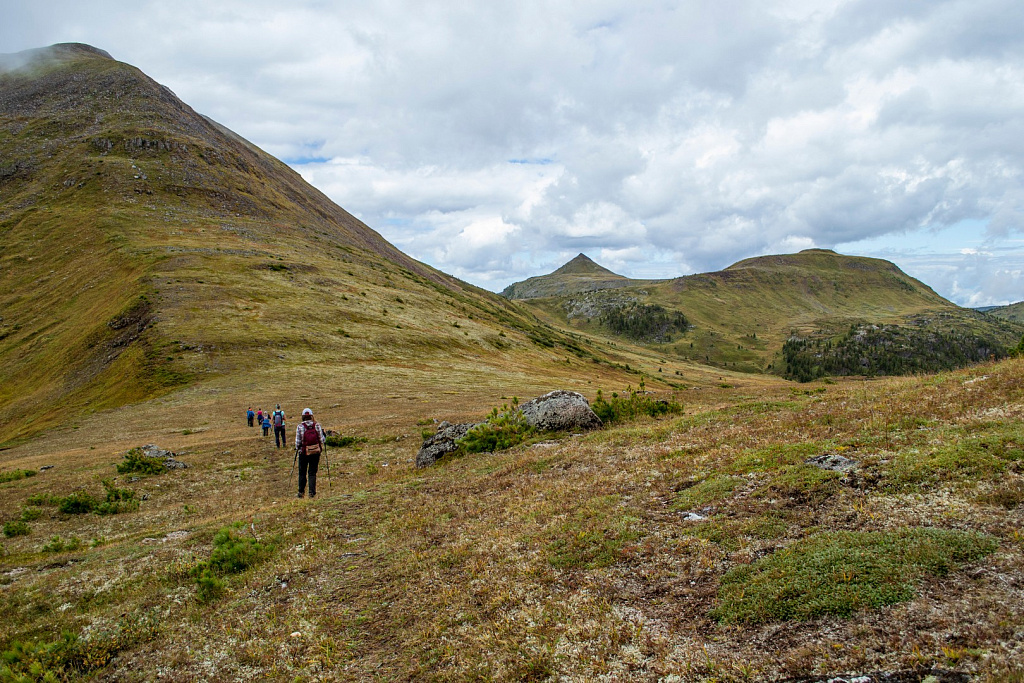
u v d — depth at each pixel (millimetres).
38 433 42094
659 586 7602
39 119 166750
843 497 9070
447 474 16891
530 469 15438
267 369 59969
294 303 83062
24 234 111688
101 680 7090
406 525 11969
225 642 7777
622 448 16078
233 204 146250
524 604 7676
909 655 5195
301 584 9492
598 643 6480
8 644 8008
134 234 107062
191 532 13609
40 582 10383
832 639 5727
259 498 19656
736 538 8445
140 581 10195
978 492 8188
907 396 15383
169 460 25859
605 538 9453
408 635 7445
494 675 6199
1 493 21219
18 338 75500
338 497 15391
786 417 16531
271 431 36188
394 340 80250
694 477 11875
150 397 50219
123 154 151875
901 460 9969
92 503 18422
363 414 43000
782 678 5312
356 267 125375
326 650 7277
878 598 6145
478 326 108812
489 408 44281
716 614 6633
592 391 70438
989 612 5578
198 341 62562
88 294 82438
